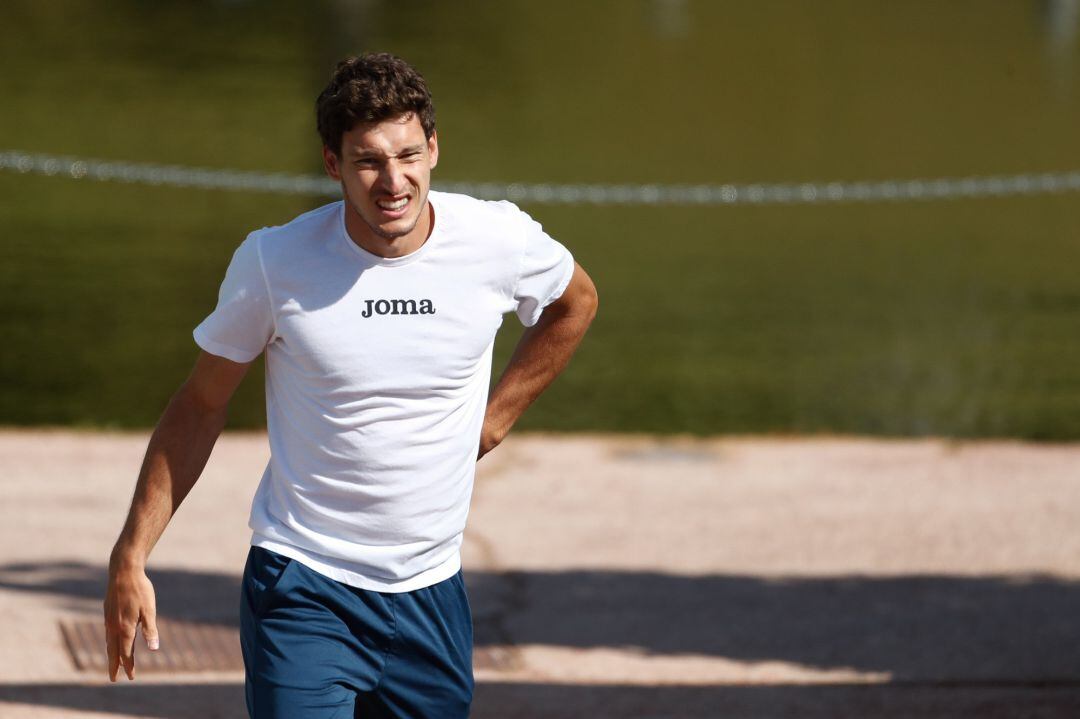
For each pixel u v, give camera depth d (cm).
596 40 14400
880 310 5847
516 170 8538
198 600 2686
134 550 1341
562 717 2138
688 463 3716
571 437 3962
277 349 1341
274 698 1338
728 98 11769
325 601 1356
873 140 10194
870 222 7575
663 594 2806
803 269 6525
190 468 1357
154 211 6950
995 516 3297
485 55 13175
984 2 17938
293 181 4594
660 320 5569
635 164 9006
